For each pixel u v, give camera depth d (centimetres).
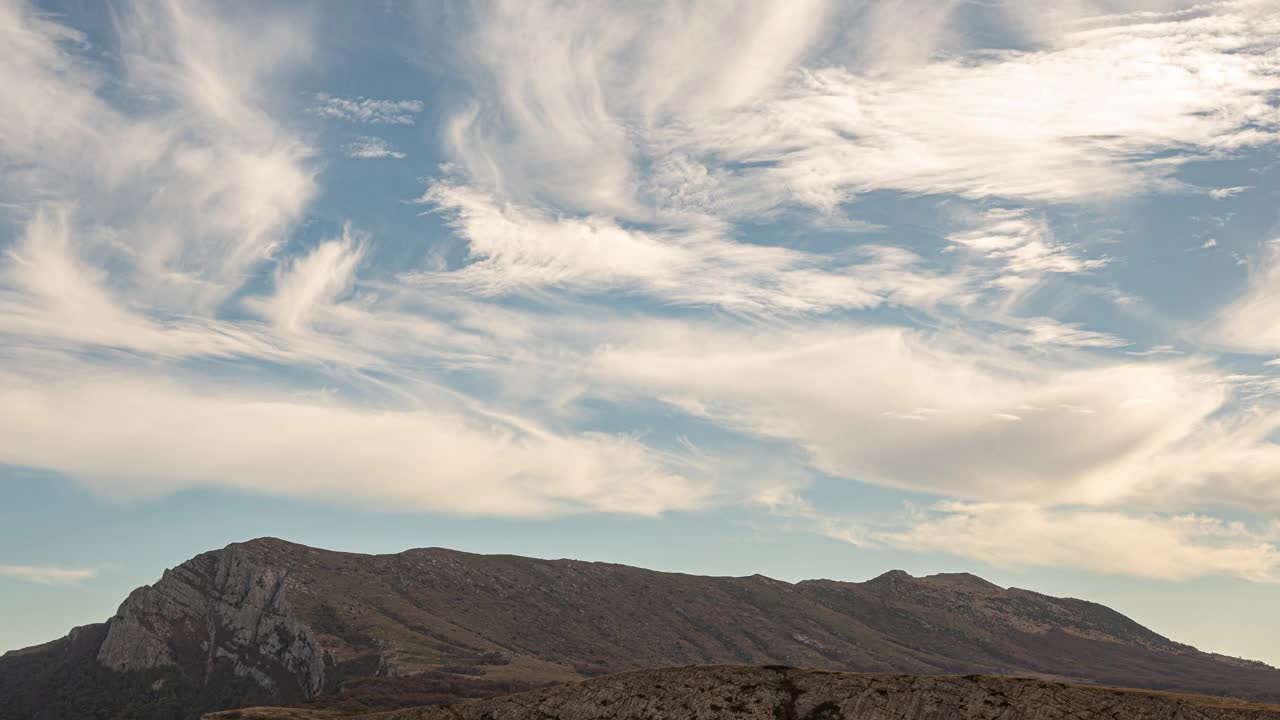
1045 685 16588
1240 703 15688
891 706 17038
